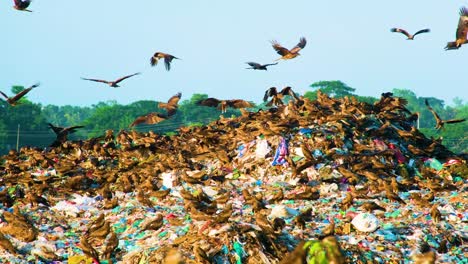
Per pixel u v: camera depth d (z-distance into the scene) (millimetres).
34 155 114125
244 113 121562
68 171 107500
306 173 95312
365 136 107375
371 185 90375
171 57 62531
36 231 72250
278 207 75312
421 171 100438
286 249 61312
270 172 99125
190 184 97000
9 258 63406
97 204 90438
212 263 58031
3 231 70875
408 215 77125
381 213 78250
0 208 85688
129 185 96062
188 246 61031
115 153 116250
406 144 109812
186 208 75500
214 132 118625
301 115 113812
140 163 109750
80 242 68812
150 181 94750
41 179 99562
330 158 99438
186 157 109188
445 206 80688
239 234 61156
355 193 84938
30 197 87750
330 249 45406
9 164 112250
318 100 119938
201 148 112188
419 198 80812
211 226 62812
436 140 113625
